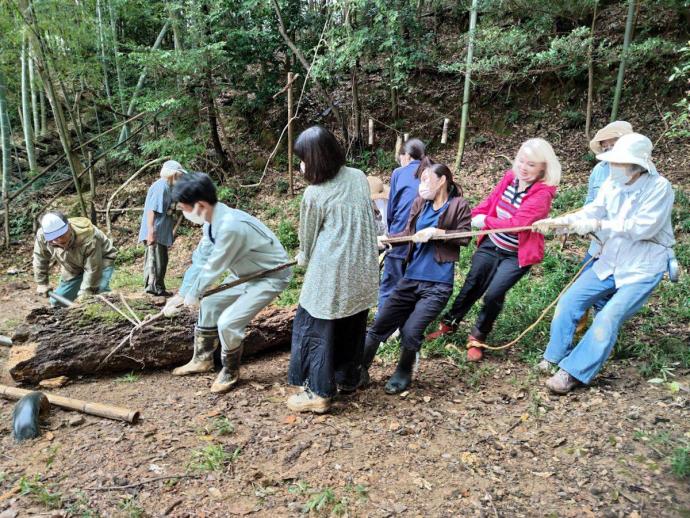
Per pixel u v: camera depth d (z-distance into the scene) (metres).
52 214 4.70
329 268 3.36
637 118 9.47
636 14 9.54
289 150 9.79
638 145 3.50
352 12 9.87
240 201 10.27
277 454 3.26
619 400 3.72
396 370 4.05
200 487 2.96
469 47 9.10
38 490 2.90
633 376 4.04
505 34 8.83
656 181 3.54
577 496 2.84
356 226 3.38
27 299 7.77
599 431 3.38
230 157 10.83
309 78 10.64
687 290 5.32
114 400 3.97
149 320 4.24
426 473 3.07
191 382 4.25
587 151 9.25
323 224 3.41
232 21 10.25
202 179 3.57
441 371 4.35
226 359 3.98
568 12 9.45
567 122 9.98
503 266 4.26
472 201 8.55
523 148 4.05
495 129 10.53
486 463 3.15
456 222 3.89
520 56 9.28
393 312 4.02
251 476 3.04
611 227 3.67
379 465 3.15
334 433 3.46
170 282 7.82
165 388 4.16
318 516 2.74
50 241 4.72
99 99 11.73
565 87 10.34
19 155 12.37
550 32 9.98
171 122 10.79
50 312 4.38
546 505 2.79
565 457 3.17
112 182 11.65
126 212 10.76
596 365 3.75
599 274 3.87
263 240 3.82
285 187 10.35
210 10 9.95
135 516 2.71
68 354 4.20
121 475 3.05
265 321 4.71
